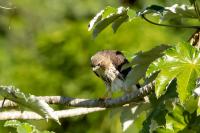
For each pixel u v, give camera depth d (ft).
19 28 83.10
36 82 59.98
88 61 59.11
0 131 52.06
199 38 28.50
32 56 63.36
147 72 24.13
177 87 23.89
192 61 24.14
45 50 61.21
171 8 28.40
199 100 24.08
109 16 27.04
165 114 25.75
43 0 86.63
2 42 80.84
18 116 29.30
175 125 23.89
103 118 54.80
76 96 57.93
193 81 23.85
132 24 60.03
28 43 82.28
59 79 59.16
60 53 60.13
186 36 64.49
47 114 24.97
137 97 28.48
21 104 25.12
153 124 25.80
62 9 86.74
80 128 55.11
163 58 24.23
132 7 28.60
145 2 71.67
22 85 60.23
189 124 23.73
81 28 60.75
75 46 59.88
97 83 57.21
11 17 37.37
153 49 27.91
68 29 61.21
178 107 23.86
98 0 86.28
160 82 24.06
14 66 63.77
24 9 85.05
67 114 30.27
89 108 30.48
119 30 59.72
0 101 29.01
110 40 59.31
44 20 85.81
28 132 25.45
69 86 58.54
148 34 60.49
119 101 29.07
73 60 59.31
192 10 28.53
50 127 54.39
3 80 62.44
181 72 23.99
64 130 55.11
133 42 59.52
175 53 24.27
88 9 85.51
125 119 31.04
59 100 29.50
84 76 58.18
